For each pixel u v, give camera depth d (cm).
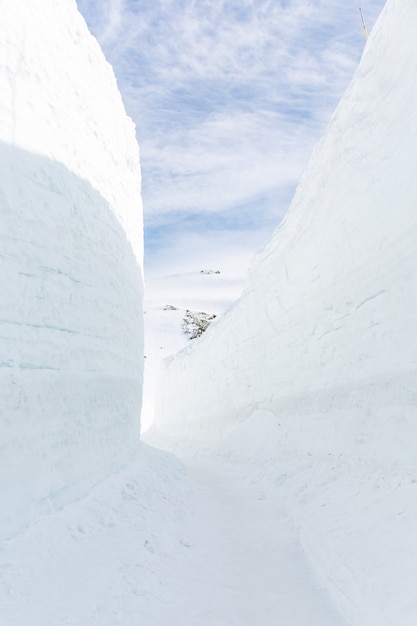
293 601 514
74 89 689
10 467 457
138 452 1050
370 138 854
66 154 638
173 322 5666
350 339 906
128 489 773
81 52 733
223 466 1423
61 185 612
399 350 725
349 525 613
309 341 1116
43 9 603
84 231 689
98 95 798
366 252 834
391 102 791
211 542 691
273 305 1367
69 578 447
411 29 748
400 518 555
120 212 912
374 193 811
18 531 459
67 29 683
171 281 10812
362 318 854
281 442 1226
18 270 498
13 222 495
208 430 1961
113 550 546
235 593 531
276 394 1342
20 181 512
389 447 748
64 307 606
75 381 630
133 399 1045
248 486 1093
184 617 464
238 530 754
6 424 457
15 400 476
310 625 463
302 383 1155
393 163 752
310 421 1101
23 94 534
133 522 655
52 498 541
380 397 788
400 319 722
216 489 1102
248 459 1305
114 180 871
